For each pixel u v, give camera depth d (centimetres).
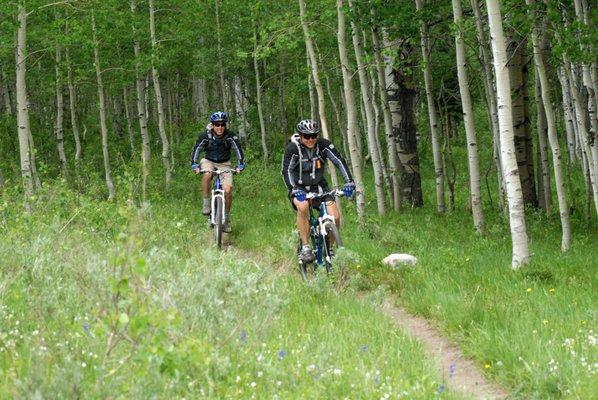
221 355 611
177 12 2745
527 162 1997
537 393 611
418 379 608
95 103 4369
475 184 1567
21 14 1778
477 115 3650
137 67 2566
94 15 2308
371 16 1695
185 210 1866
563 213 1352
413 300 955
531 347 700
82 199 1408
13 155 3222
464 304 877
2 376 531
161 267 863
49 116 3925
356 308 885
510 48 1914
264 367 596
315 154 1105
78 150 2917
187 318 659
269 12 2495
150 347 510
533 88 3219
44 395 471
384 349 698
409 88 2122
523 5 1352
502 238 1470
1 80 3525
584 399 582
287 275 1068
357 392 569
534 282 988
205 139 1459
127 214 646
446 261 1191
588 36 1255
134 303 534
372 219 1514
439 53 2189
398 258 1205
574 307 856
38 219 1248
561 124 3497
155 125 4303
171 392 518
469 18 1877
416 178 2164
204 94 4009
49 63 3080
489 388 660
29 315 691
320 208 1101
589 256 1206
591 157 1416
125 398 488
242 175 2403
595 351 682
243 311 727
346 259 1027
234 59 3097
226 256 995
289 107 4106
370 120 1897
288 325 786
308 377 596
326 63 2605
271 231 1561
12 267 896
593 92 1467
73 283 774
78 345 596
